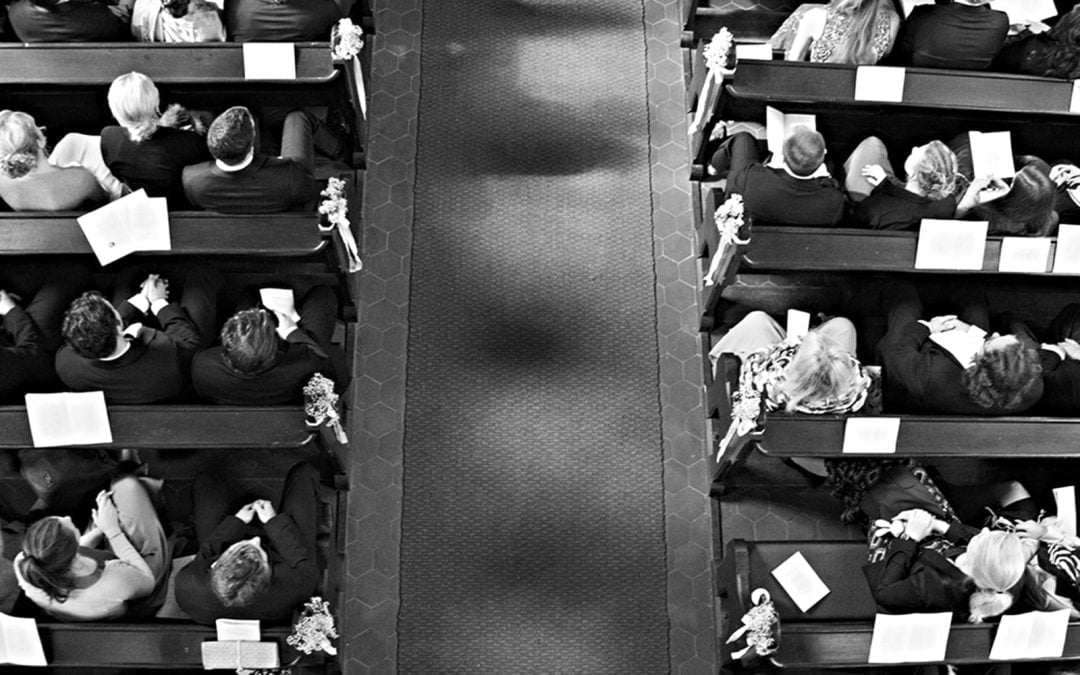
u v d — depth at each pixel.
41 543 4.12
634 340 5.93
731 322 5.95
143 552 4.82
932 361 4.84
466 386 5.77
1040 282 6.10
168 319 5.12
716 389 5.36
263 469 5.49
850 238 5.12
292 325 5.27
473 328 5.91
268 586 4.26
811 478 5.49
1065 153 5.77
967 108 5.32
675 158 6.42
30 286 5.39
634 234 6.20
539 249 6.13
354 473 5.54
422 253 6.09
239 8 5.22
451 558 5.38
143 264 5.36
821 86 5.31
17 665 4.34
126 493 4.93
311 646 4.29
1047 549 4.80
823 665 4.48
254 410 4.66
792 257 5.16
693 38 6.74
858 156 5.45
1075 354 5.25
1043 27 5.71
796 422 4.75
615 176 6.35
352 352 5.81
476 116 6.48
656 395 5.80
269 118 5.68
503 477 5.57
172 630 4.31
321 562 4.79
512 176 6.32
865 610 4.75
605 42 6.74
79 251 4.98
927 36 5.22
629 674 5.19
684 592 5.36
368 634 5.20
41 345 5.04
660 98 6.59
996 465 5.68
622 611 5.30
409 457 5.59
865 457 5.00
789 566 4.84
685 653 5.24
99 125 5.57
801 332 5.64
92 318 4.34
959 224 5.05
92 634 4.32
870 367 5.08
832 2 5.47
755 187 5.10
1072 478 5.64
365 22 6.50
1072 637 4.48
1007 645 4.47
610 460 5.63
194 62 5.23
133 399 4.64
